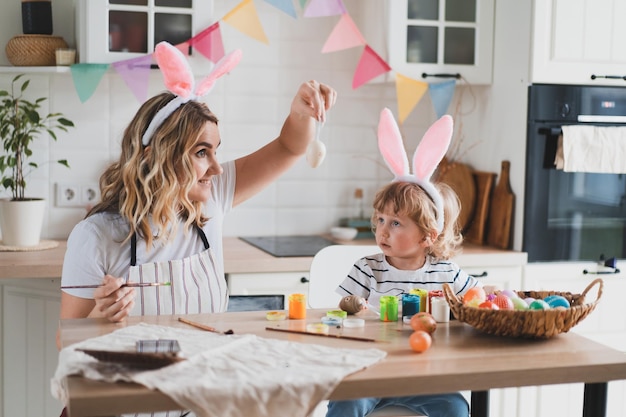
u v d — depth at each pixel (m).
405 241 2.46
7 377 3.25
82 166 3.57
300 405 1.50
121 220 2.21
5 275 2.93
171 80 2.16
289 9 3.28
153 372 1.53
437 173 3.86
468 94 3.84
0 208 3.25
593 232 3.52
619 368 1.71
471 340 1.87
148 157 2.16
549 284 3.48
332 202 3.93
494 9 3.62
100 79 3.26
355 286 2.54
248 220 3.84
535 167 3.43
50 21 3.41
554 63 3.40
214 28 3.32
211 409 1.45
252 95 3.77
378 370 1.61
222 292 2.29
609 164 3.45
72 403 1.42
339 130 3.91
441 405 2.18
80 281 2.16
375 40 3.67
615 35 3.45
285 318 2.03
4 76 3.46
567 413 3.48
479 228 3.67
